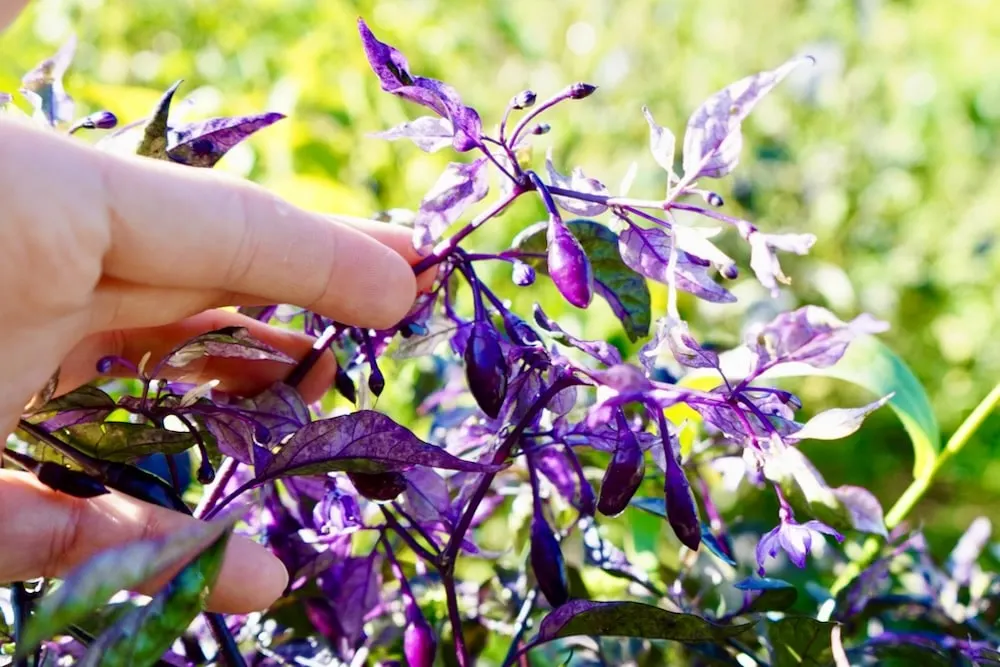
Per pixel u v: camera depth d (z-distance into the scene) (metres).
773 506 0.50
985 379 1.00
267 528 0.35
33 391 0.30
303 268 0.31
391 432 0.30
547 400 0.32
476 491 0.33
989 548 0.48
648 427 0.40
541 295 0.62
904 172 1.15
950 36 1.31
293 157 0.61
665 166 0.32
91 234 0.29
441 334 0.34
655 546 0.43
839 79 1.14
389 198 0.67
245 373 0.35
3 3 0.30
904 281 1.01
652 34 1.12
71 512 0.31
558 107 0.91
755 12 1.15
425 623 0.33
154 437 0.32
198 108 0.62
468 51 1.00
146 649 0.28
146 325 0.31
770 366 0.30
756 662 0.35
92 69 0.84
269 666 0.36
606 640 0.41
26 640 0.26
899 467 0.89
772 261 0.30
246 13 0.94
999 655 0.36
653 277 0.33
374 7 0.86
